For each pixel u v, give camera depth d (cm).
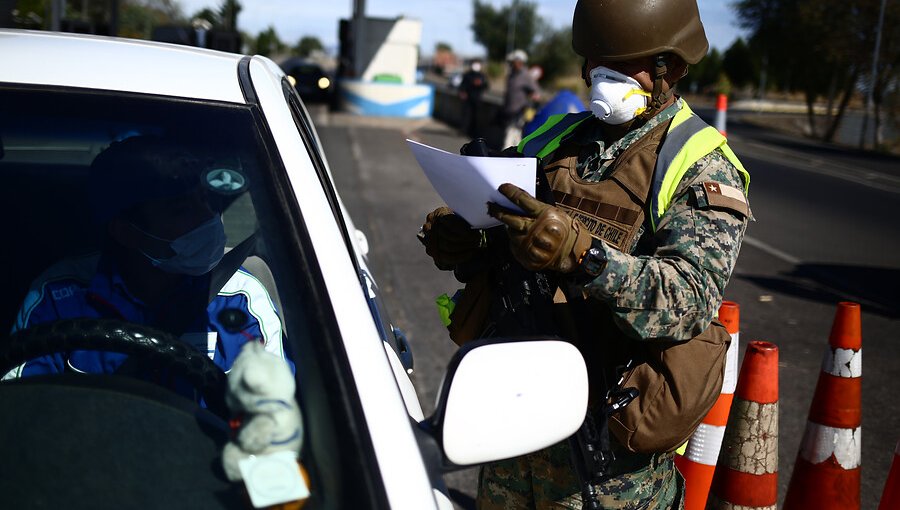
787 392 450
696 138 168
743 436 238
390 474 113
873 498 344
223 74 167
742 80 5819
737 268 740
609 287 151
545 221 148
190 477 116
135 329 142
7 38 167
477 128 1780
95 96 153
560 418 129
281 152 152
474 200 160
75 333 139
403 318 543
